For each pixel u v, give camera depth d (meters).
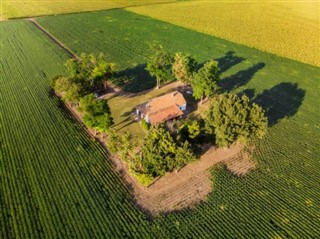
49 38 120.12
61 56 104.38
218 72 97.69
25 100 79.50
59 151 63.41
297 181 59.12
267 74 97.94
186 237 48.06
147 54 108.19
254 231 49.44
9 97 80.44
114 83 88.81
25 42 115.69
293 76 97.62
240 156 64.81
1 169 58.59
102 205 52.53
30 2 167.62
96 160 61.69
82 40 118.75
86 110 63.91
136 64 100.50
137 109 74.62
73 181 56.66
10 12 150.12
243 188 57.09
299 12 158.38
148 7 163.00
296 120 76.88
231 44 118.88
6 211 50.91
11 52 107.00
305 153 66.25
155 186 56.91
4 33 123.69
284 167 62.34
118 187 56.09
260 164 62.88
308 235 49.25
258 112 61.69
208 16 149.25
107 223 49.66
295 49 116.00
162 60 83.69
